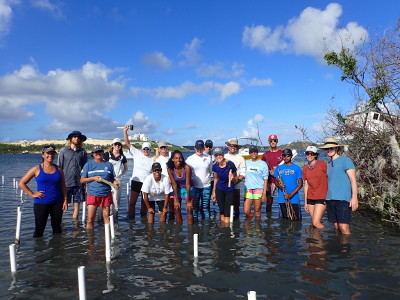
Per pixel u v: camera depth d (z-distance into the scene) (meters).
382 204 8.78
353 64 10.66
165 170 10.23
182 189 9.24
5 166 44.75
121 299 4.27
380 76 9.87
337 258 5.81
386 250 6.24
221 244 6.85
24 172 31.22
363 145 10.10
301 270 5.25
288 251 6.28
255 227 8.44
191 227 8.50
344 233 7.46
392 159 8.66
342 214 7.39
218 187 9.33
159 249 6.50
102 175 8.27
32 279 4.95
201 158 9.47
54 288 4.62
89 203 8.20
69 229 8.22
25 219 9.46
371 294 4.34
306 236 7.41
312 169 8.10
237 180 9.30
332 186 7.52
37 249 6.48
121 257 5.99
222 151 9.14
